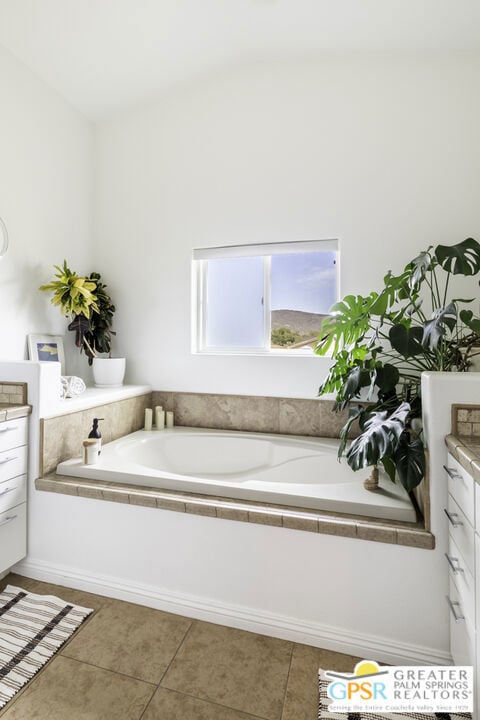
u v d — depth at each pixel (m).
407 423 1.66
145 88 2.71
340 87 2.43
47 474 1.98
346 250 2.42
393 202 2.34
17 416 1.85
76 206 2.82
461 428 1.35
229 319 2.80
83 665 1.40
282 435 2.57
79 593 1.81
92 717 1.20
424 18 2.06
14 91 2.29
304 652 1.47
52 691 1.29
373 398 2.40
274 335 2.71
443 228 2.27
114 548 1.79
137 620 1.64
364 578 1.46
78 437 2.19
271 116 2.56
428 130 2.29
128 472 1.88
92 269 2.98
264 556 1.57
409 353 1.62
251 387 2.66
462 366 1.82
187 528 1.67
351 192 2.41
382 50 2.33
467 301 1.57
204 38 2.34
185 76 2.65
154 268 2.86
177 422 2.83
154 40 2.31
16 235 2.32
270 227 2.57
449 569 1.36
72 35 2.19
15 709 1.22
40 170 2.49
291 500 1.62
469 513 1.11
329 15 2.12
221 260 2.80
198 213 2.74
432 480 1.39
